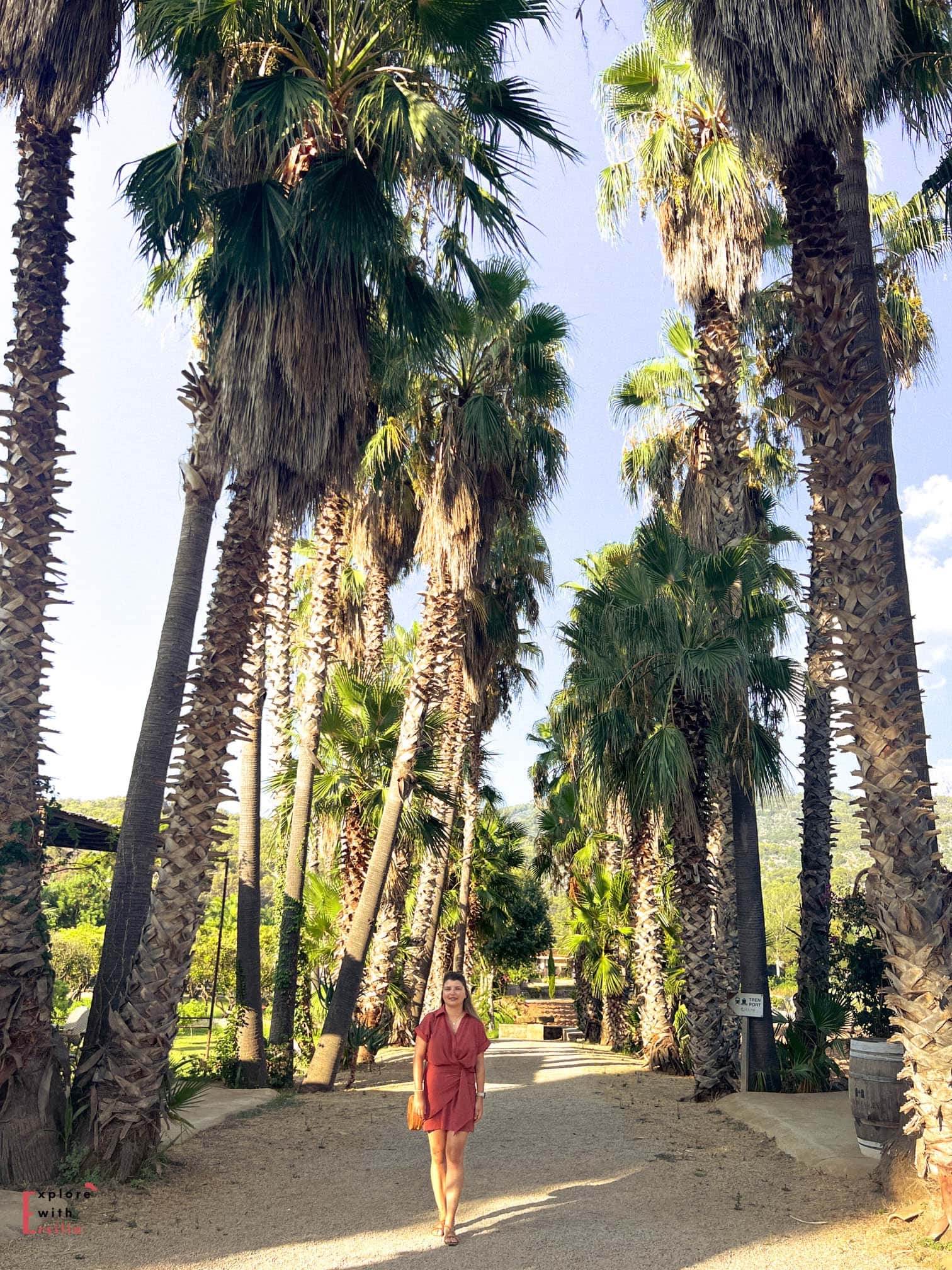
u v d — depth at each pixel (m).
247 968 13.73
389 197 8.78
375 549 17.48
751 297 14.05
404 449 15.45
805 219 6.69
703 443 15.11
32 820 6.89
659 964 17.11
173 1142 7.52
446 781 20.28
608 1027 25.38
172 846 7.31
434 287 10.30
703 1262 4.84
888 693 5.98
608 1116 10.55
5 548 7.11
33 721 6.96
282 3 8.27
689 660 11.73
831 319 6.51
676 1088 13.78
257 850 14.28
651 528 13.20
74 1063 7.66
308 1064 16.42
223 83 8.40
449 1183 5.42
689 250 13.95
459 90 9.27
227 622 7.78
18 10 7.16
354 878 17.81
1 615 7.00
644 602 12.66
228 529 8.04
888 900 5.73
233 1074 13.24
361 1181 7.13
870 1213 5.70
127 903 7.55
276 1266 4.85
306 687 16.06
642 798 12.89
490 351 15.13
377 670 20.91
